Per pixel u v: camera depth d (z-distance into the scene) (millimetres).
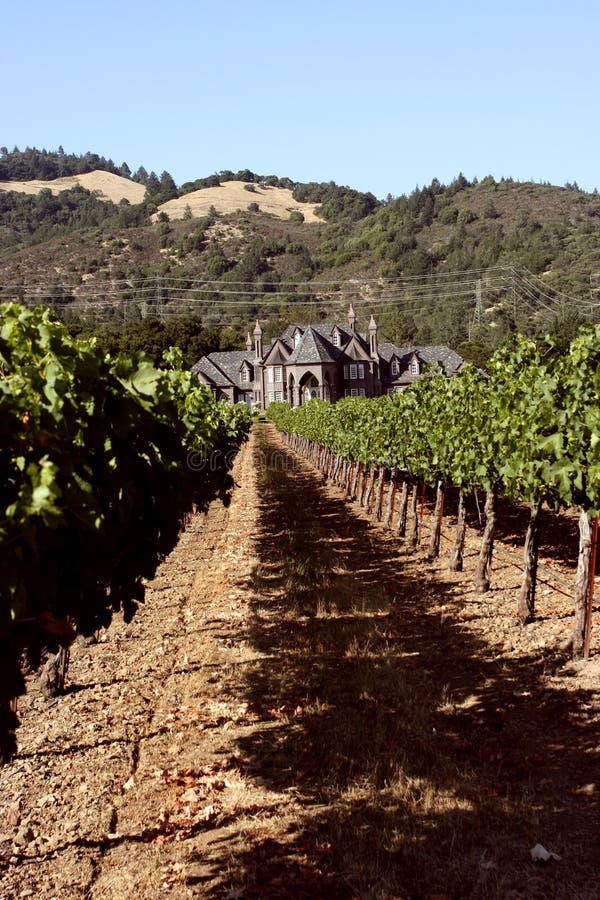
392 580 13664
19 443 4297
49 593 4547
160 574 14586
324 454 32781
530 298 137375
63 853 5598
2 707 4484
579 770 6441
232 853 5469
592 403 8703
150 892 5094
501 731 7320
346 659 9422
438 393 15492
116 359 5816
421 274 181750
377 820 5840
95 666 9516
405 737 7176
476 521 19219
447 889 4984
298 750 7023
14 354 4879
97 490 5348
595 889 4891
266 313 152750
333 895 4969
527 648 9555
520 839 5531
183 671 9250
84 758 7035
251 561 15258
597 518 8961
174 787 6461
